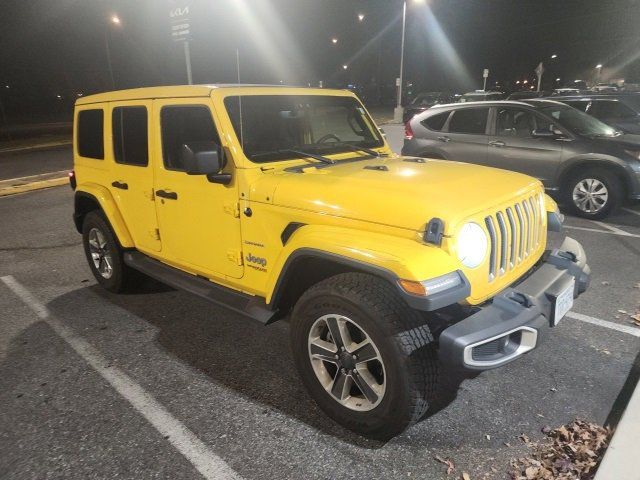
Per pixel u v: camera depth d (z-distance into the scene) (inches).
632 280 181.0
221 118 119.3
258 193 115.0
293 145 134.1
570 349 135.7
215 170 111.3
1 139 911.0
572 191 268.8
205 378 127.8
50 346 146.4
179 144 133.1
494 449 99.3
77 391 123.1
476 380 122.6
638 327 146.7
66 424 110.5
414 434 104.4
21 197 379.9
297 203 108.0
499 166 288.8
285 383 124.8
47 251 242.2
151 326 157.9
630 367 126.6
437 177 113.7
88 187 171.5
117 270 174.4
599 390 117.4
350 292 94.8
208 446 102.4
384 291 93.5
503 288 105.7
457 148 302.5
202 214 129.7
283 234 112.7
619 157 249.4
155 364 135.2
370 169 123.0
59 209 335.3
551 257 120.1
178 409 115.0
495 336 89.7
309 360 107.7
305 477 93.5
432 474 93.4
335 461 97.3
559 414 109.3
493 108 292.2
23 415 114.0
